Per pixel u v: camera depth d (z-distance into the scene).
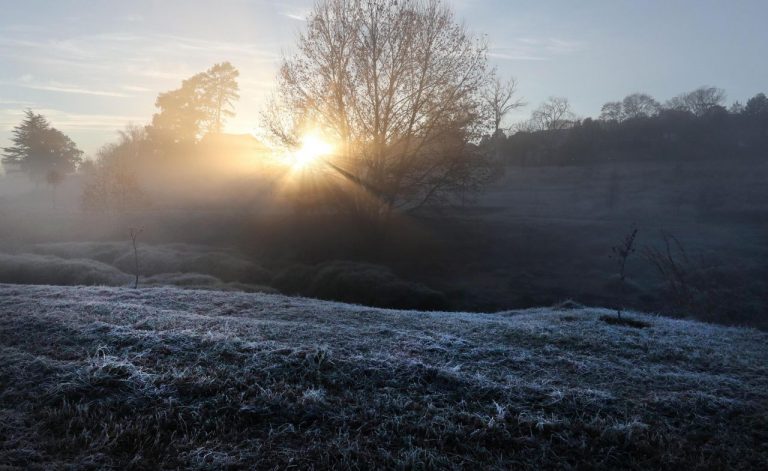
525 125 78.88
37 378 5.66
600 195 43.31
